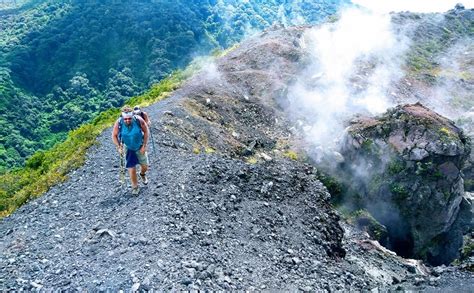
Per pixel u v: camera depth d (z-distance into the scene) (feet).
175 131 60.90
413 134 71.51
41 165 63.82
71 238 29.94
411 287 34.60
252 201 42.32
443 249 71.82
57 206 36.76
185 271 24.94
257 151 72.84
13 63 255.29
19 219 35.53
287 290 27.32
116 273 24.41
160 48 275.18
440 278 36.83
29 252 28.30
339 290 31.19
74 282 23.86
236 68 109.81
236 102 88.89
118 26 295.48
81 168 45.65
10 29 308.81
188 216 33.47
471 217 73.15
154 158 45.62
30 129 210.38
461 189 71.41
